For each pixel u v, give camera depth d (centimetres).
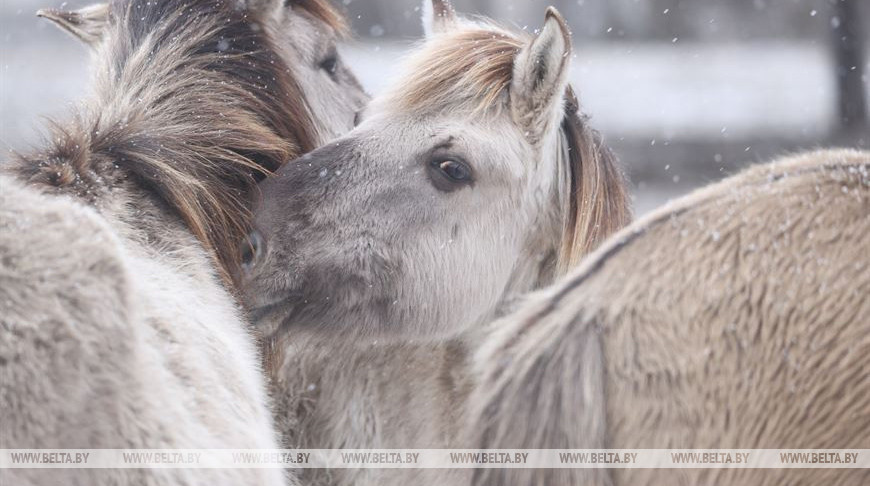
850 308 240
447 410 439
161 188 379
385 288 432
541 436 249
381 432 454
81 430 260
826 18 2602
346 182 432
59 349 258
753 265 248
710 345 245
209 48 441
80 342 260
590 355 251
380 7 2809
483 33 464
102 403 263
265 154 433
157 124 403
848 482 234
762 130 1933
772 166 284
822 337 240
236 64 443
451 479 428
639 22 3084
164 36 435
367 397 456
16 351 254
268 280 417
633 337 250
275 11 541
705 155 1792
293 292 422
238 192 416
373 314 436
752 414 242
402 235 433
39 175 361
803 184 260
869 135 1866
